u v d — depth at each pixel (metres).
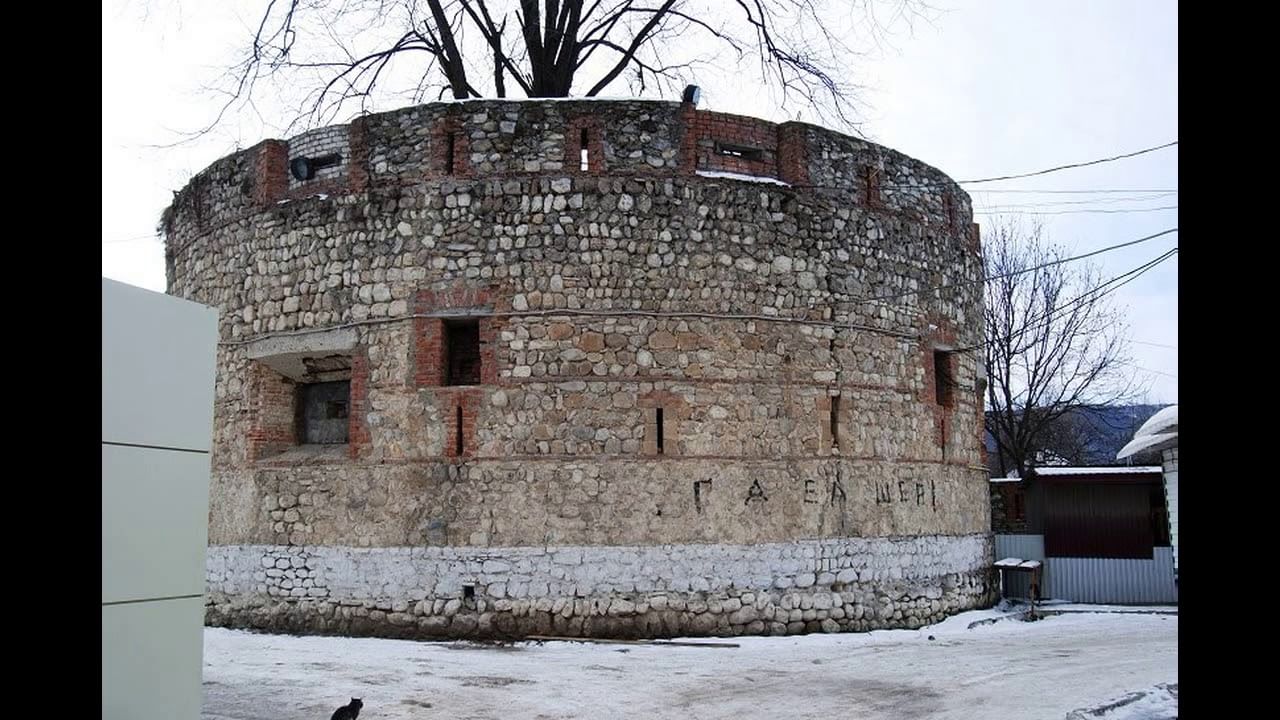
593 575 14.46
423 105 15.68
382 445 15.16
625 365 14.96
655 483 14.74
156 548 6.18
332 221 15.98
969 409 19.27
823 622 15.29
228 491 16.42
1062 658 13.19
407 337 15.25
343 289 15.76
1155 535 21.23
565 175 15.28
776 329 15.72
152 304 6.23
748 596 14.83
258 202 16.78
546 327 14.98
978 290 19.98
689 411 15.01
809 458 15.64
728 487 14.99
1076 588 21.27
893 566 16.44
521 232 15.20
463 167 15.45
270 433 16.36
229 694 10.38
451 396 14.96
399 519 14.90
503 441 14.78
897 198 17.69
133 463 6.05
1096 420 40.72
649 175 15.42
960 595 18.08
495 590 14.45
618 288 15.12
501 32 22.48
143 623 6.07
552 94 21.72
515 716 9.55
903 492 16.88
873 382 16.66
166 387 6.31
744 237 15.70
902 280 17.48
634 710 9.91
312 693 10.47
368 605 14.84
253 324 16.53
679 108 15.68
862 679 11.66
